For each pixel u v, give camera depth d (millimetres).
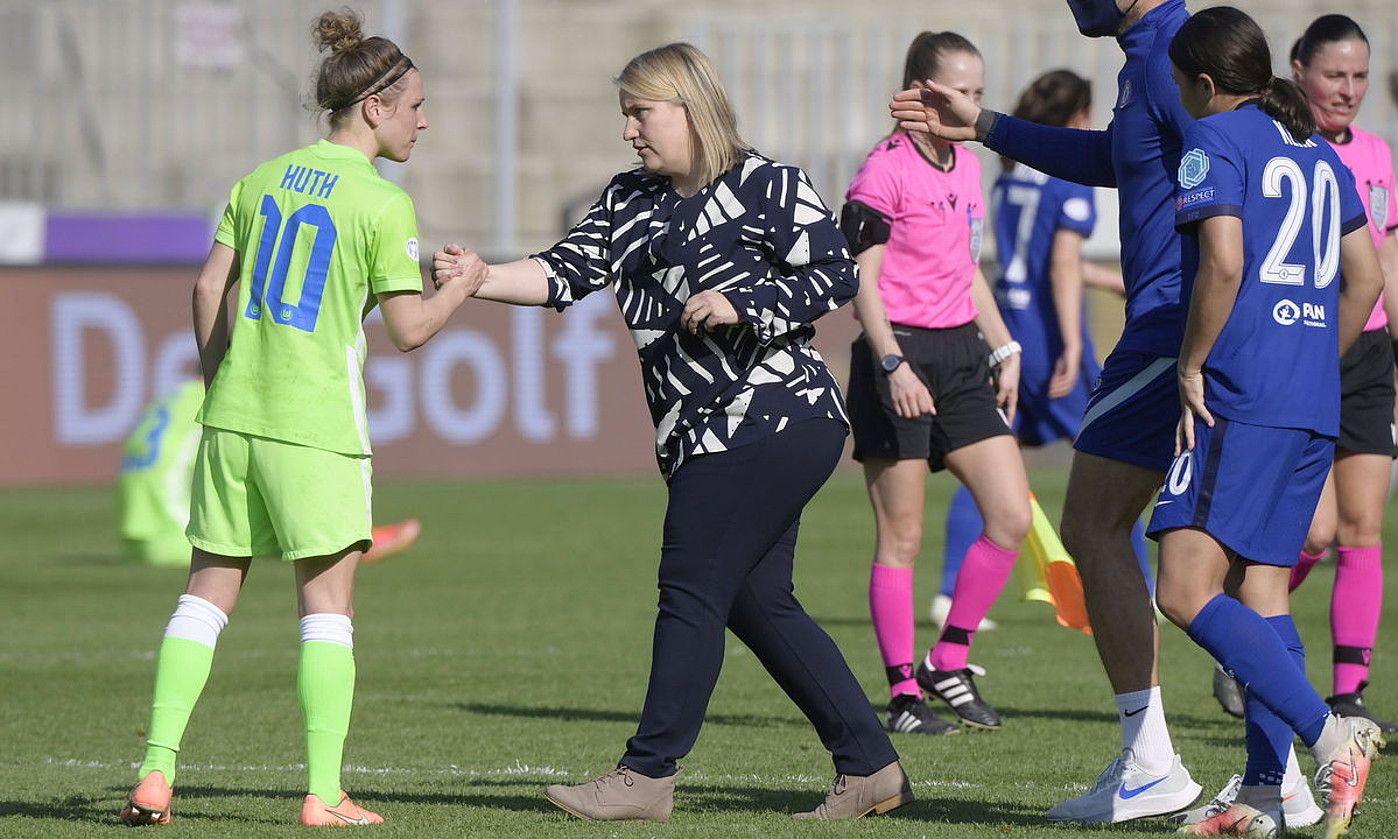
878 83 83500
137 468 44594
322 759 17109
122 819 17094
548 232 84875
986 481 24000
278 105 83500
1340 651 23500
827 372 17422
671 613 17188
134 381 60406
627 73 17000
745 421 16875
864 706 17594
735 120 17172
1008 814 17875
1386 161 23688
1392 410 23531
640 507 55406
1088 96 27625
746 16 88875
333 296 16938
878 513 24047
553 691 27016
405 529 43938
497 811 17891
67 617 35438
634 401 64688
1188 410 16156
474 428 63031
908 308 24094
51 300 59656
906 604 23812
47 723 24594
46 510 55531
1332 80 23172
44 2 83375
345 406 17000
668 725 17266
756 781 19938
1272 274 16062
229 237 17484
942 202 24031
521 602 37062
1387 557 43906
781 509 17031
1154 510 16344
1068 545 17844
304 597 17328
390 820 17359
